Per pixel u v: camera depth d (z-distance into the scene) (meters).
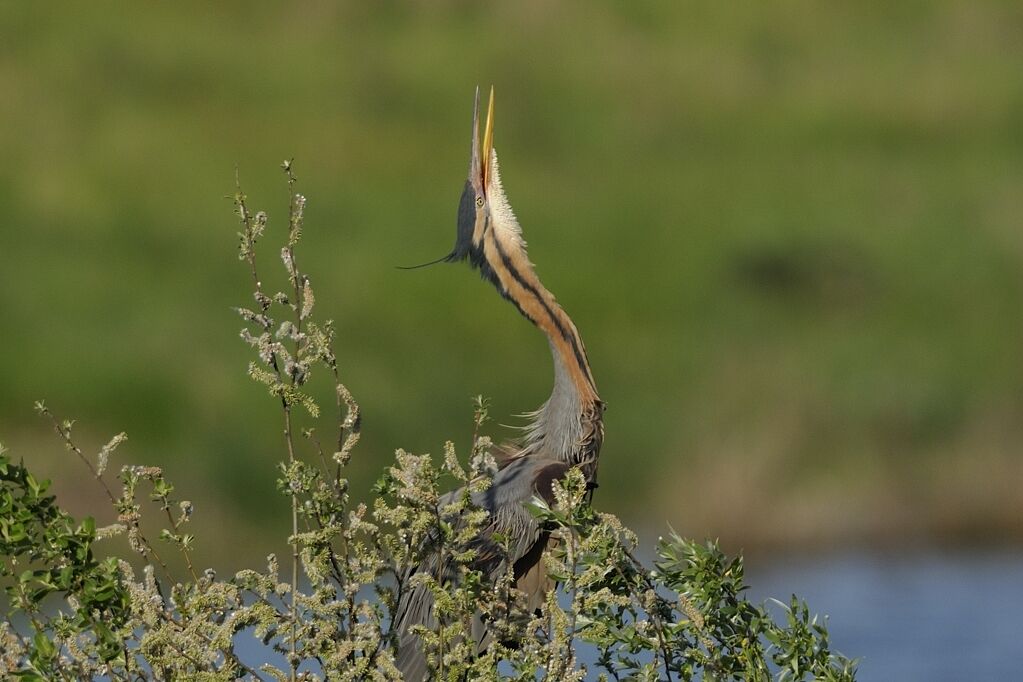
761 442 24.27
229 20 47.56
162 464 21.97
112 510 19.72
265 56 45.03
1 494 7.35
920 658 16.75
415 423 24.00
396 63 45.31
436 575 7.98
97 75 42.06
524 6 49.75
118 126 38.94
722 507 22.83
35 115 38.94
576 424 10.09
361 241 32.69
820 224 35.03
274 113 41.22
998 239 33.72
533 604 9.45
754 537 22.48
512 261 10.26
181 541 7.44
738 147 41.31
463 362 26.77
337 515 7.32
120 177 35.72
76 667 7.16
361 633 7.18
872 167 39.50
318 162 38.12
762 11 50.78
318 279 29.92
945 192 37.19
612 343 28.73
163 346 26.06
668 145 41.41
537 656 7.15
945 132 42.06
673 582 7.89
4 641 7.20
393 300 29.06
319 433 23.08
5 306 27.52
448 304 29.00
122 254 31.23
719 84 45.41
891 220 35.28
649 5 50.69
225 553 19.95
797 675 7.72
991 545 22.36
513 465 9.86
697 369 27.17
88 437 22.86
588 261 32.66
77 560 7.29
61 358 25.25
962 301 30.52
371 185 36.84
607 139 41.59
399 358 26.58
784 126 42.69
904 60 47.66
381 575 7.35
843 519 22.75
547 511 7.49
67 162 36.31
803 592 19.88
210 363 25.45
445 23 48.84
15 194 34.09
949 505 23.23
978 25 50.03
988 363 27.45
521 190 37.38
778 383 26.33
